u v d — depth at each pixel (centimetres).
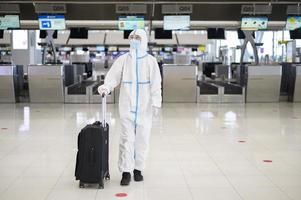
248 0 1532
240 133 864
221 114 1162
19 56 2481
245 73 1504
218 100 1483
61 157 653
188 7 1549
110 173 571
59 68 1446
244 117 1102
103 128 506
